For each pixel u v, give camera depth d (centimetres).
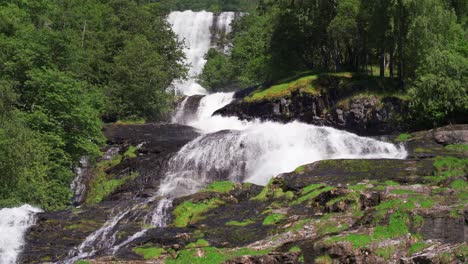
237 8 13412
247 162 3706
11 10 5497
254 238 2233
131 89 5597
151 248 2239
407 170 2823
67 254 2381
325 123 4631
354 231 1986
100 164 4081
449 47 4641
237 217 2564
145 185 3650
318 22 5406
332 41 5447
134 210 2752
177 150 3994
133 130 4834
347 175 2858
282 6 5553
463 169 2752
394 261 1812
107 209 2786
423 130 4194
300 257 1911
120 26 6800
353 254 1842
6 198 2855
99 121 4259
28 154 2942
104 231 2548
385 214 2016
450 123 4019
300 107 4809
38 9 6450
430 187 2323
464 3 5709
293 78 5244
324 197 2455
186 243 2266
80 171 4025
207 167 3719
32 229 2561
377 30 4756
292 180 2875
